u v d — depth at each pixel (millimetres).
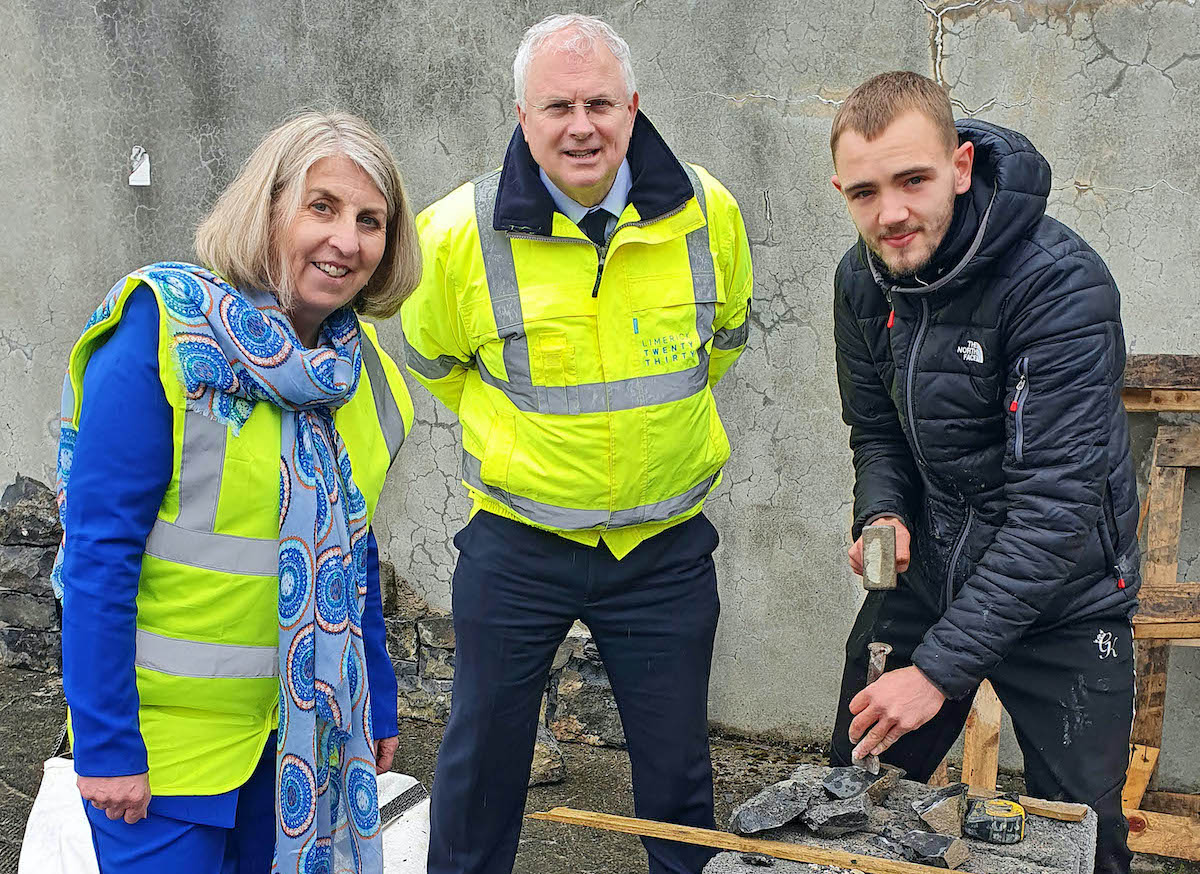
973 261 2049
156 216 3822
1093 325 2031
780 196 3250
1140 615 2908
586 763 3588
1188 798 3068
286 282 1739
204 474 1655
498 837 2523
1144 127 2922
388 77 3537
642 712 2451
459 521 3756
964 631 2047
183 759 1709
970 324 2141
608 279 2252
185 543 1667
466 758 2432
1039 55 2961
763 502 3441
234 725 1754
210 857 1749
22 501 4164
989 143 2072
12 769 3508
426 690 3873
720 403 3432
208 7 3637
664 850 2469
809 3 3111
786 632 3490
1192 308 2975
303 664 1751
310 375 1717
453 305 2354
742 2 3170
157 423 1611
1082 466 2041
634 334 2271
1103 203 2992
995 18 2973
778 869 1825
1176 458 2969
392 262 1885
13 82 3840
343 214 1723
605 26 2172
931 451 2275
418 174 3576
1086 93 2945
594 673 3682
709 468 2424
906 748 2533
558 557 2371
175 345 1600
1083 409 2041
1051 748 2344
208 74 3680
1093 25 2908
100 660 1599
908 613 2512
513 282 2275
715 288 2354
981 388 2164
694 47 3238
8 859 3027
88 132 3818
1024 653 2330
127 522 1604
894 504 2395
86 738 1609
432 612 3846
